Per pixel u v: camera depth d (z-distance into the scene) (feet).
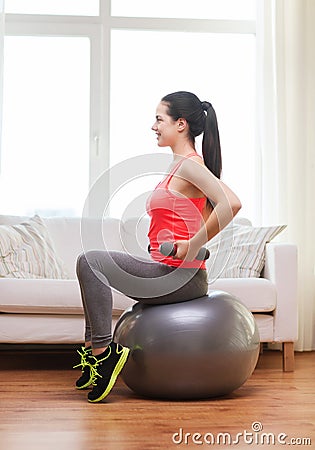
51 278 13.16
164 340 8.82
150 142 16.02
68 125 15.90
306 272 15.19
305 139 15.33
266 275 12.85
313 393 9.73
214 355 8.86
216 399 9.22
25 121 15.80
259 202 15.80
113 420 7.95
